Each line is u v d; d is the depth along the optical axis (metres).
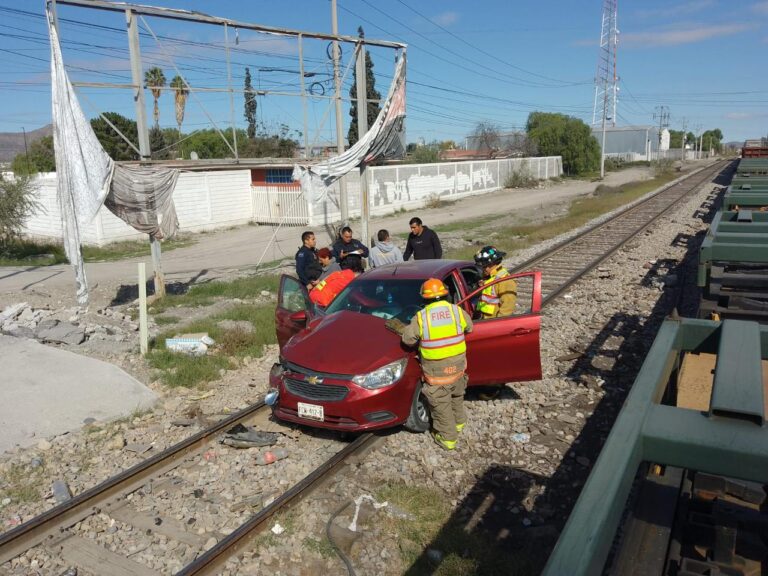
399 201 33.22
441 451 5.70
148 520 4.69
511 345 6.20
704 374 3.96
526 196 40.41
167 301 12.16
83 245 22.22
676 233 19.09
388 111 15.20
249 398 7.12
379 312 6.57
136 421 6.50
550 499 4.87
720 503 2.48
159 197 11.57
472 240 20.08
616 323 9.55
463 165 39.97
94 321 10.38
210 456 5.68
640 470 4.45
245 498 4.96
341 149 15.49
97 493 4.93
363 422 5.59
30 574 4.11
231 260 18.67
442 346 5.50
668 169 68.88
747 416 1.97
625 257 15.23
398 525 4.55
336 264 8.80
